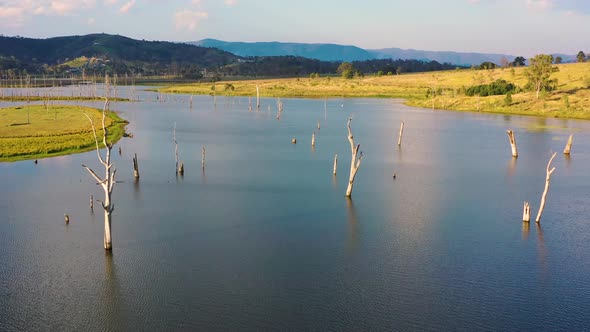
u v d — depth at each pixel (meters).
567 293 41.53
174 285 42.34
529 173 83.88
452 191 72.00
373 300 40.25
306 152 103.00
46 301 39.75
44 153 94.12
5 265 45.75
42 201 64.62
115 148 103.00
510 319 37.72
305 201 66.31
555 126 142.12
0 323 36.72
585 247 51.06
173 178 78.19
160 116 168.88
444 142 116.75
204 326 36.50
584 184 76.19
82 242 51.25
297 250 49.78
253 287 42.03
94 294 40.84
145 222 57.34
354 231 55.12
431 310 38.91
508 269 45.94
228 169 85.12
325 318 37.66
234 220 58.44
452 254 49.12
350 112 189.50
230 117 169.50
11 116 147.75
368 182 76.94
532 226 57.25
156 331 35.94
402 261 47.47
